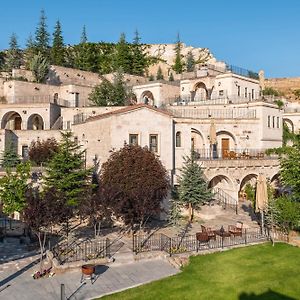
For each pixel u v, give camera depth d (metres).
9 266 23.09
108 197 27.31
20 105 60.19
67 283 20.38
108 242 27.50
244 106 53.22
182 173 38.69
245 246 27.08
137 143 36.59
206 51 128.25
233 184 42.66
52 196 24.47
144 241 27.89
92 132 38.66
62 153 33.16
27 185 30.91
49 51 98.06
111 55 108.56
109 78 85.31
